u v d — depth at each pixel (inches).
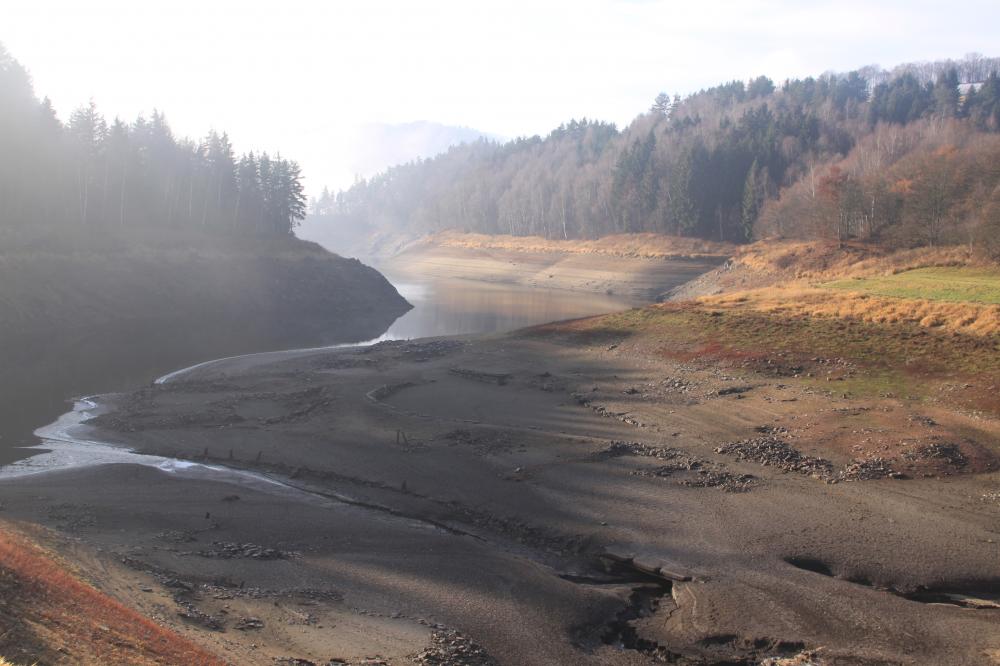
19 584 703.7
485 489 1381.6
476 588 1006.4
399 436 1680.6
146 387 2260.1
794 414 1699.1
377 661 774.5
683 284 5285.4
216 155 5344.5
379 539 1179.9
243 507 1309.1
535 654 852.0
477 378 2229.3
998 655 842.2
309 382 2209.6
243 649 754.8
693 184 6363.2
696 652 872.3
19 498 1299.2
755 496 1293.1
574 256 6638.8
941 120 7337.6
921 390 1760.6
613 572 1090.7
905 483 1322.6
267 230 5374.0
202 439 1720.0
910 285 2770.7
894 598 973.8
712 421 1710.1
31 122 4092.0
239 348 3058.6
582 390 2038.6
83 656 593.0
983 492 1270.9
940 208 3892.7
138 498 1333.7
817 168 6058.1
